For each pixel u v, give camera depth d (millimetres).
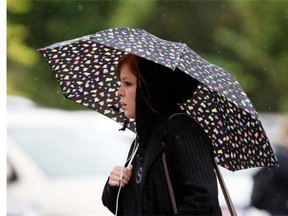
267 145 8859
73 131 17953
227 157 9266
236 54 39375
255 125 8797
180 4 39656
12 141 17297
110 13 38312
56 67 9422
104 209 16219
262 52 39031
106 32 8297
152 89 8516
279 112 38969
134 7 38281
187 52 8500
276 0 39000
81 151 17391
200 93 9195
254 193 17391
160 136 8281
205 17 40000
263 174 17281
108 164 17156
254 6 39219
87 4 38562
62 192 16266
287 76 38875
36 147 17266
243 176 18828
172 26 39688
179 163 8148
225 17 39844
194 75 8070
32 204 16172
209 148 8398
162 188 8211
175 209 8125
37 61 38438
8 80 37188
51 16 38625
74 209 16125
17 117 18594
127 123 9578
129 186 8680
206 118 9242
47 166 16812
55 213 16094
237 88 8438
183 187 8117
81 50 9375
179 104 9289
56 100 38594
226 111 9062
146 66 8547
